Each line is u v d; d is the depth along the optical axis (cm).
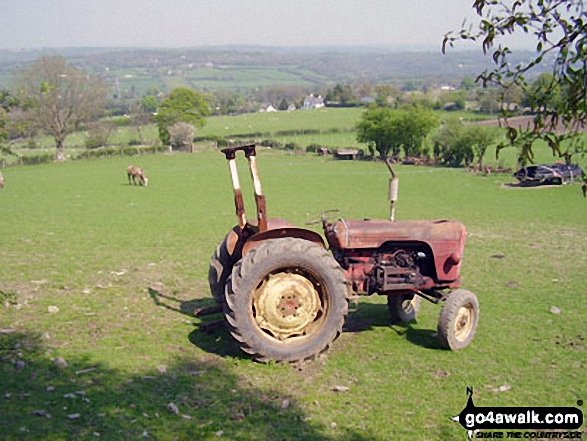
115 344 790
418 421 616
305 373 730
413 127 6219
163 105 8512
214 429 573
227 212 2655
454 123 5803
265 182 4262
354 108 14938
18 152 7638
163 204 2958
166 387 660
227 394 654
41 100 6775
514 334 926
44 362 704
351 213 2703
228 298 730
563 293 1216
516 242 1927
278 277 757
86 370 689
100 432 550
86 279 1199
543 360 811
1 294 904
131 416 584
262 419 600
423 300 1125
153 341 812
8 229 1989
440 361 793
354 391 682
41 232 1933
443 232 865
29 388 629
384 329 934
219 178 4506
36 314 912
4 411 571
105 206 2839
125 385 656
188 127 7788
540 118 335
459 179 4578
